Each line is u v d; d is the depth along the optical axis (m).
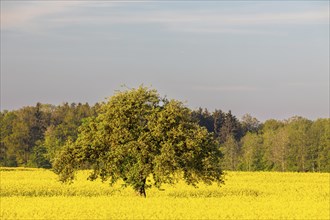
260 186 72.38
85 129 57.78
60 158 57.41
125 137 56.12
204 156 57.19
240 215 42.34
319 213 42.94
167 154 54.75
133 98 56.41
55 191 63.12
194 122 57.44
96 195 60.44
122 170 57.28
